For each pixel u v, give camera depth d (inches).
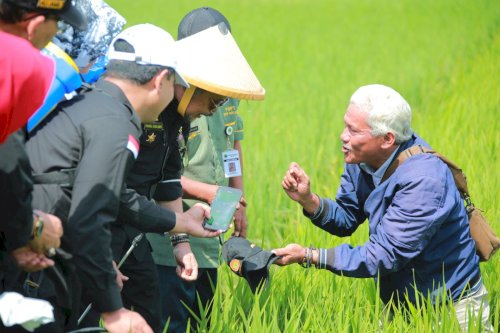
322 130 451.5
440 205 179.0
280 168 370.3
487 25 920.9
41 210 140.4
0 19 130.3
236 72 175.9
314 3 1485.0
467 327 189.6
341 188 204.1
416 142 187.6
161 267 202.5
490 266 228.4
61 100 145.5
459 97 515.5
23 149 126.6
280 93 579.5
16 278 136.9
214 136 208.1
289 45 864.3
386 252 180.9
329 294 211.6
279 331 187.6
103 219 137.6
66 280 146.4
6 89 120.6
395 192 183.8
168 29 937.5
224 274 232.4
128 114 146.1
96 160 137.9
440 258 186.4
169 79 152.3
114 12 171.9
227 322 192.7
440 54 764.0
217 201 180.2
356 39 917.2
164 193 185.5
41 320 125.2
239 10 1315.2
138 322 143.9
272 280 219.0
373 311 203.9
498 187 299.9
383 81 624.1
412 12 1226.0
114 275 141.6
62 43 165.0
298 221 289.7
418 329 183.6
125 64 149.6
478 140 375.6
